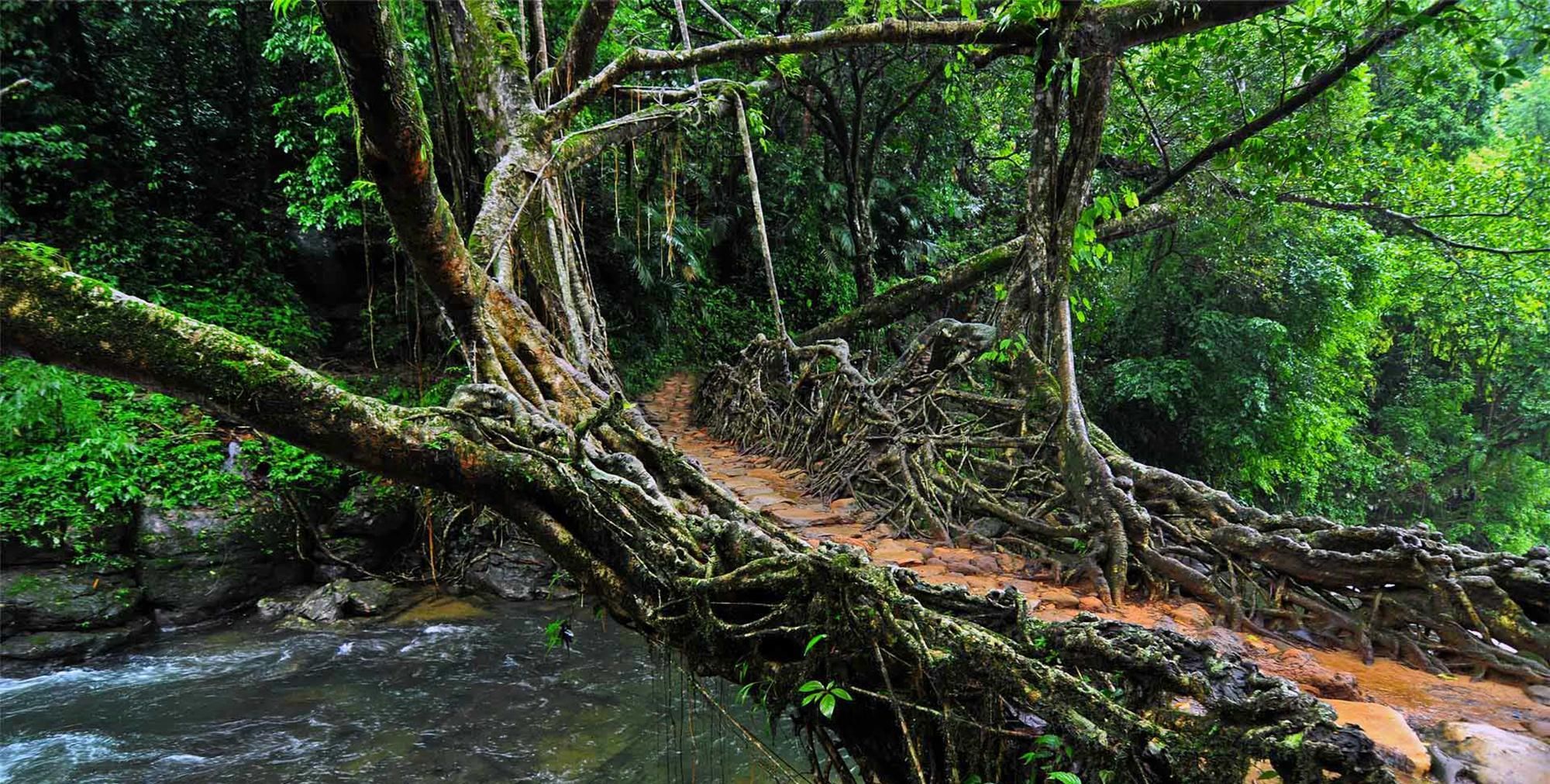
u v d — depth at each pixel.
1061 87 4.94
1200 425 12.02
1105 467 4.14
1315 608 3.39
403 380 10.68
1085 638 2.03
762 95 14.20
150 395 8.80
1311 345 12.15
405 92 2.72
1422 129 10.36
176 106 11.30
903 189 16.53
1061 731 1.94
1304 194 9.09
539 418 3.19
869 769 2.51
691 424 11.73
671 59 6.07
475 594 8.33
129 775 4.88
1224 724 1.75
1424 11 4.95
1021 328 5.26
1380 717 2.40
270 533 7.93
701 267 15.87
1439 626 3.08
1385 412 18.73
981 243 18.17
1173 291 12.52
